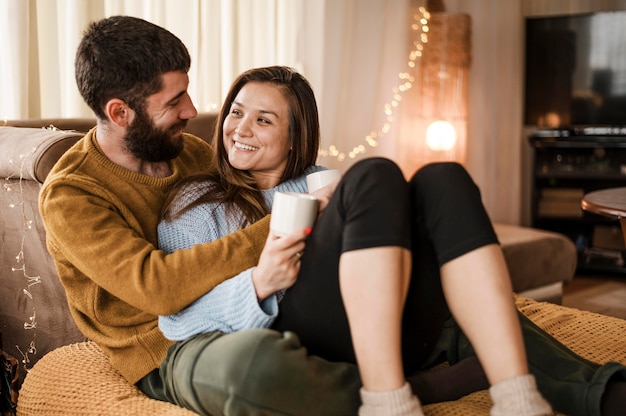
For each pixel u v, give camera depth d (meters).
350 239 1.12
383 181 1.14
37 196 1.66
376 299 1.09
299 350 1.17
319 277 1.21
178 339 1.35
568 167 4.61
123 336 1.45
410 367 1.31
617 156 4.56
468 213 1.14
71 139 1.61
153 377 1.44
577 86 4.64
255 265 1.35
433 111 4.41
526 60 4.73
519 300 1.96
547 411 1.05
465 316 1.12
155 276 1.28
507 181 5.00
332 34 4.02
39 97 2.61
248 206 1.48
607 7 4.91
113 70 1.41
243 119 1.50
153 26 1.46
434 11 4.46
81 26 2.67
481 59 4.88
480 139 4.94
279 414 1.14
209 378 1.19
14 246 1.77
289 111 1.53
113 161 1.49
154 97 1.44
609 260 4.33
